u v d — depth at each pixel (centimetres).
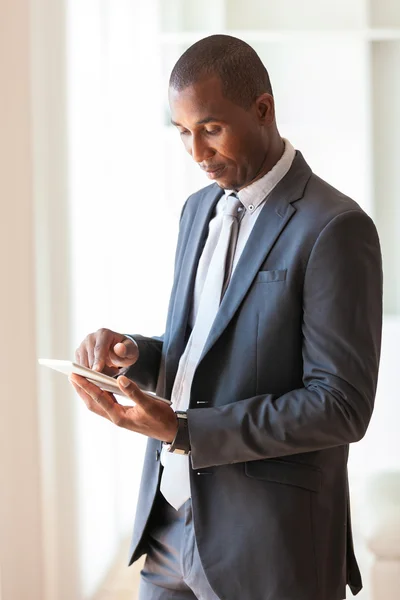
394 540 251
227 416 144
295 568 146
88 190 325
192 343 159
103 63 350
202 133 146
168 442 146
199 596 159
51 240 277
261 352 148
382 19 484
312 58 486
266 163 153
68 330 291
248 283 149
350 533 164
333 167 488
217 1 475
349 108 486
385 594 253
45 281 272
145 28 436
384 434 466
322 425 141
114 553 365
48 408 274
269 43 488
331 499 154
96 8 340
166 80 482
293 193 152
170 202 482
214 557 150
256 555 147
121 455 393
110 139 361
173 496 160
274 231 149
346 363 142
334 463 155
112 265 367
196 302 165
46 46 274
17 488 261
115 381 137
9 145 252
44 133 272
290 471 149
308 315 144
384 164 489
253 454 145
